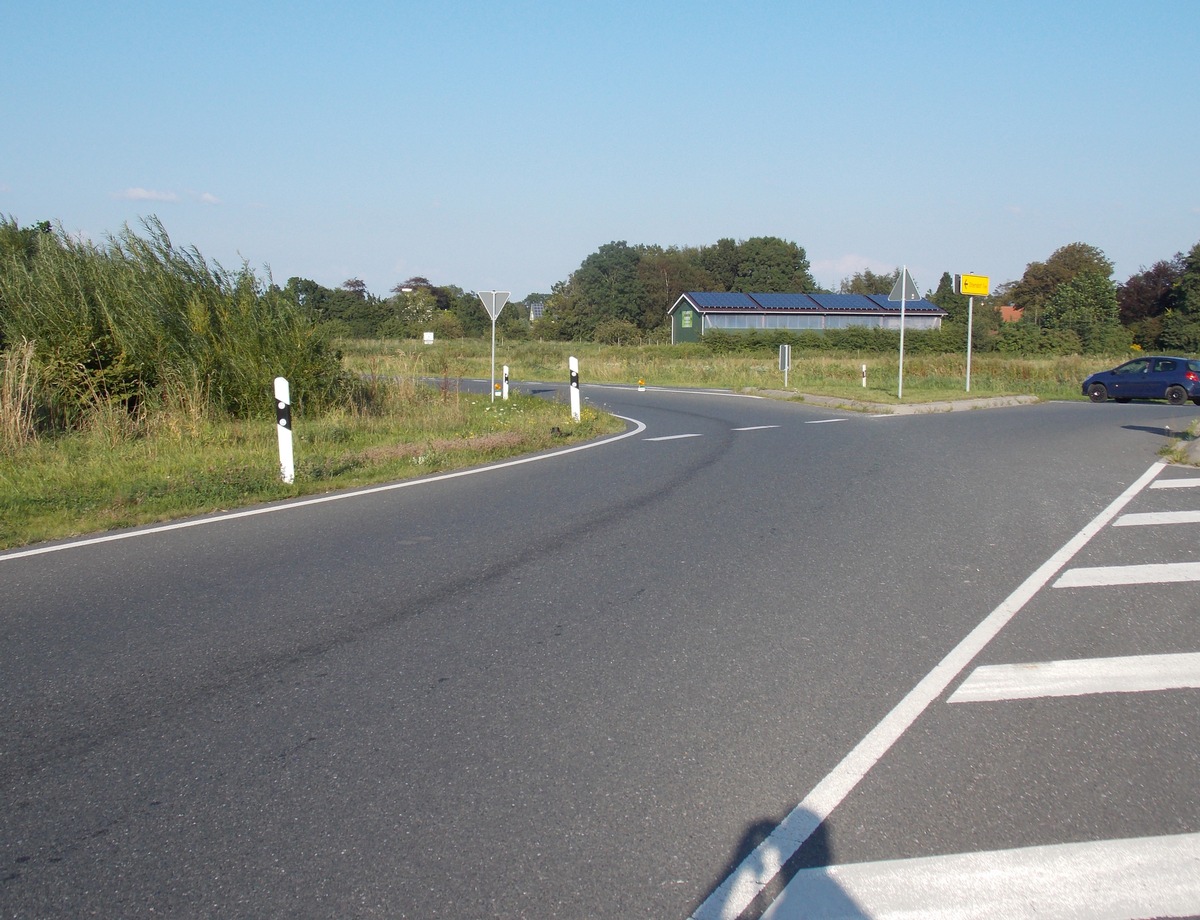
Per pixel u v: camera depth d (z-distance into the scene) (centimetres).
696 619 645
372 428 1755
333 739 464
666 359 5716
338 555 825
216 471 1184
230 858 364
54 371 1554
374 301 8500
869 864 358
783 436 1773
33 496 1040
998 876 351
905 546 855
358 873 353
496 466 1372
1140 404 3008
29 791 417
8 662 570
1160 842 372
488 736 466
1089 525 949
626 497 1100
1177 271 7788
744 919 327
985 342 7156
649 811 395
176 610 669
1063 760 440
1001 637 610
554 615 653
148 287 1755
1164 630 624
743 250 11612
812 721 482
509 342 7562
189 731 474
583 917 327
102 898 340
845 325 7931
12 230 1939
